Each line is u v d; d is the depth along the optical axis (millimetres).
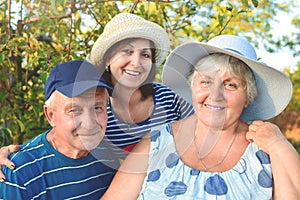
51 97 2398
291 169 2451
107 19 3510
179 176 2510
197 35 4004
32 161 2414
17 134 3705
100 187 2564
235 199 2469
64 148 2459
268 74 2551
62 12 3572
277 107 2684
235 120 2533
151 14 3564
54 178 2441
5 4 3682
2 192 2355
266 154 2529
